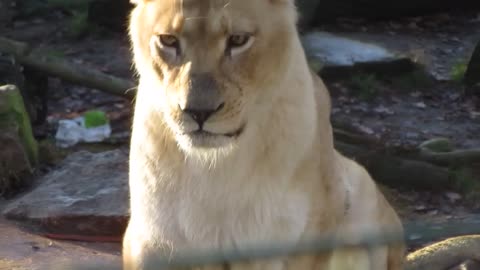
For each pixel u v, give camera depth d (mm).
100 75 18250
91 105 19875
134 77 20344
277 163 7781
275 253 7715
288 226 7926
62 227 12773
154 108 7695
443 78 21734
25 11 25828
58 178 14109
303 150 7926
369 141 15984
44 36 24328
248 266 7836
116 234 12742
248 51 7465
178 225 7824
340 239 8648
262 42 7547
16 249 11227
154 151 7762
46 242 11570
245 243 7836
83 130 17938
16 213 12961
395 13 25078
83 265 6543
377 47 22203
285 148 7805
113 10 24453
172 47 7469
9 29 24750
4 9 24734
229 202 7754
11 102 14492
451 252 10906
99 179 14055
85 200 13211
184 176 7734
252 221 7824
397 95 20875
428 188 15648
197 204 7754
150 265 7945
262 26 7531
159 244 7910
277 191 7816
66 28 24812
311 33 23000
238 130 7551
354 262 8875
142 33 7695
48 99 20172
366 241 8438
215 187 7707
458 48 23734
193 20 7336
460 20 25578
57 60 18266
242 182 7723
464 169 16016
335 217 8539
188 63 7375
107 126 18172
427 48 23516
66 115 19219
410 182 15703
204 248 7844
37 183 14367
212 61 7363
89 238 12594
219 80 7363
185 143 7465
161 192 7809
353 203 9266
